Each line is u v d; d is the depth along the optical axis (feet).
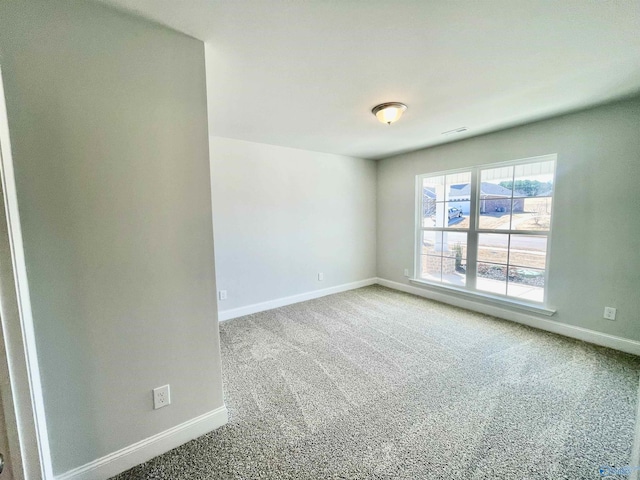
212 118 8.46
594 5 3.97
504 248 10.68
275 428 5.24
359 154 14.08
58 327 3.81
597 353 7.88
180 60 4.51
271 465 4.46
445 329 9.72
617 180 7.79
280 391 6.38
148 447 4.56
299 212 12.87
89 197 3.91
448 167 12.03
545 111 8.27
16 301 3.08
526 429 5.13
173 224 4.58
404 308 12.01
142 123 4.24
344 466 4.42
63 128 3.69
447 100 7.35
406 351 8.20
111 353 4.20
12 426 3.14
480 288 11.58
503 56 5.34
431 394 6.21
